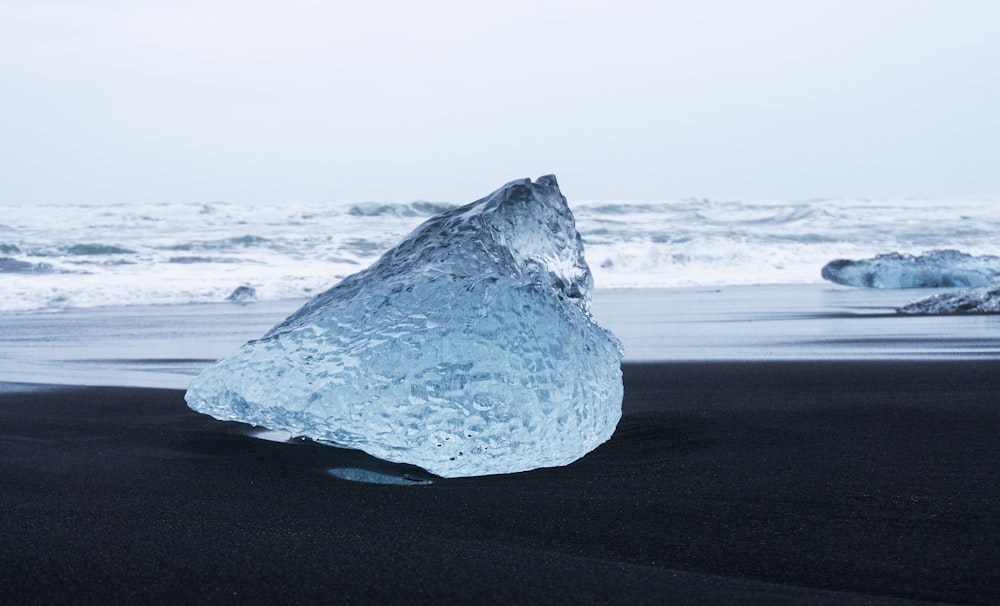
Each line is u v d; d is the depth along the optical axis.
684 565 2.22
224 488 3.05
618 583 2.06
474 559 2.26
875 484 2.98
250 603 1.94
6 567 2.19
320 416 3.25
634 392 5.09
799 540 2.41
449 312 3.33
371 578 2.11
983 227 28.45
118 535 2.47
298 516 2.70
